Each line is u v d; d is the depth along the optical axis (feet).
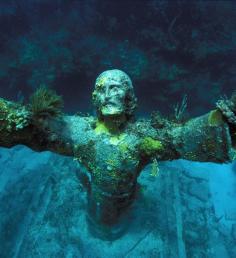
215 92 33.01
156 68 33.22
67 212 16.52
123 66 33.73
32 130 10.67
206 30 38.32
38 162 23.07
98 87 10.14
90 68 33.50
